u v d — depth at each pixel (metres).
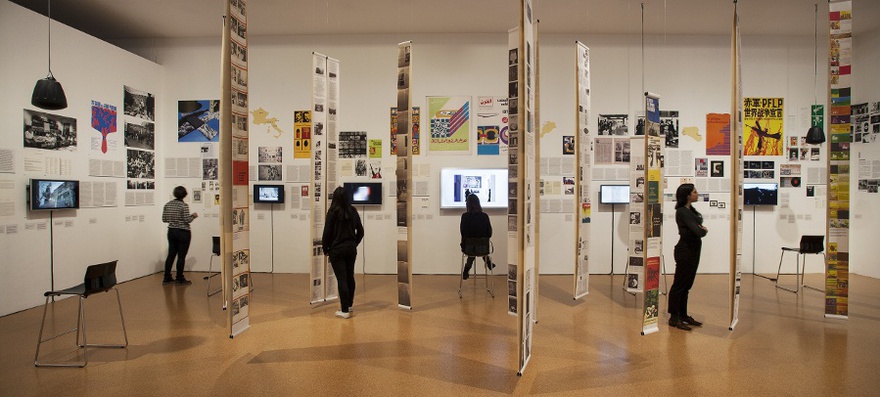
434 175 8.38
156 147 8.40
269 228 8.49
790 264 8.42
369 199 8.28
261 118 8.48
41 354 4.14
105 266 4.20
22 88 5.75
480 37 8.35
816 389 3.43
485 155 8.36
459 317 5.43
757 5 7.11
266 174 8.48
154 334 4.73
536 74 5.44
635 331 4.87
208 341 4.51
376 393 3.35
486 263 6.76
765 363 3.95
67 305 5.96
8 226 5.54
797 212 8.39
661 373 3.72
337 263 5.38
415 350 4.27
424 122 8.36
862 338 4.63
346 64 8.44
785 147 8.40
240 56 4.68
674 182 8.41
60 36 6.32
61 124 6.32
